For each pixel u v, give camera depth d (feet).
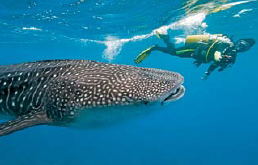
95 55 117.80
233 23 57.00
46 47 93.45
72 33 63.98
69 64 9.48
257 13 49.03
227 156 110.93
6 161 67.97
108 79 8.13
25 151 79.36
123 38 71.26
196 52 37.32
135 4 39.88
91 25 54.44
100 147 96.94
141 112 7.62
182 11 44.88
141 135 142.20
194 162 92.38
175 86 7.55
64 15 45.98
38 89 8.91
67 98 8.09
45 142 95.30
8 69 10.21
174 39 72.28
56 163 70.49
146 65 173.17
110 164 77.97
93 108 7.64
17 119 8.03
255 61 135.74
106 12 44.11
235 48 33.99
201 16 49.42
